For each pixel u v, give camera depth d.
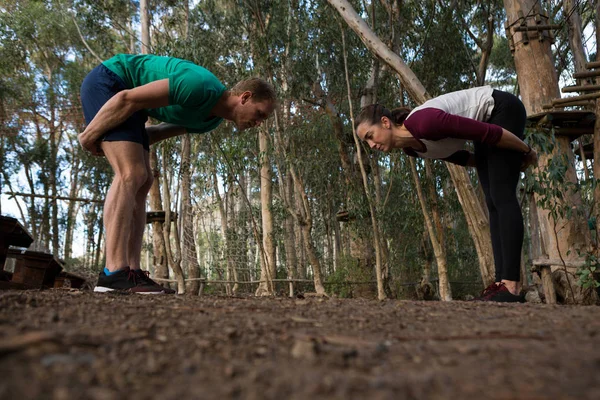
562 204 3.81
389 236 7.49
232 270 10.16
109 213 2.39
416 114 2.34
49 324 1.14
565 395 0.69
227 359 0.90
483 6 8.97
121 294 2.20
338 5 4.89
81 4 11.22
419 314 1.58
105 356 0.86
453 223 9.27
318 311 1.62
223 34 7.93
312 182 9.56
